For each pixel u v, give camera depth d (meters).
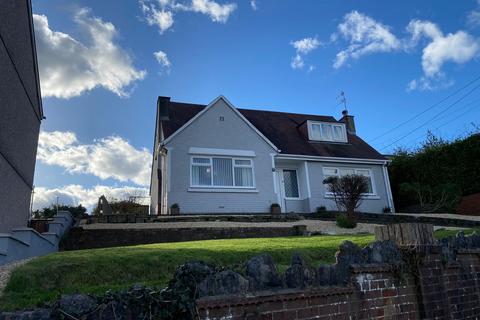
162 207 22.30
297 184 25.44
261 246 8.55
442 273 5.96
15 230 9.02
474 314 6.46
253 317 4.02
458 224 18.05
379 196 25.98
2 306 4.62
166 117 24.05
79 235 13.32
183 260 6.90
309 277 4.62
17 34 13.07
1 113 11.41
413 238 5.77
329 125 27.88
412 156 28.48
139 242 13.77
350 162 25.91
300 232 15.44
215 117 22.72
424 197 24.92
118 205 28.83
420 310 5.45
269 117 29.09
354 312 4.82
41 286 5.74
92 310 3.74
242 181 22.38
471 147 23.53
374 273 5.23
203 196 21.16
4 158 11.91
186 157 21.36
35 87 16.23
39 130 17.97
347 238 10.84
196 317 3.84
